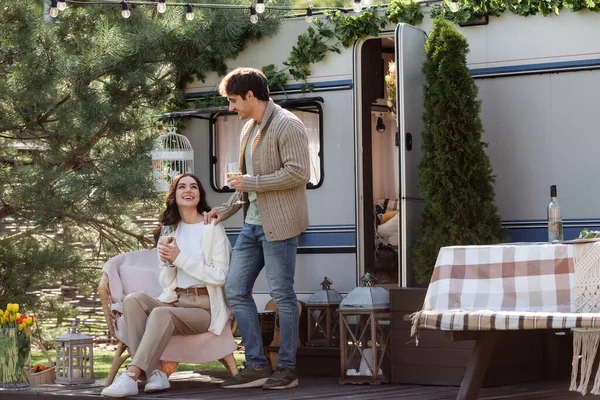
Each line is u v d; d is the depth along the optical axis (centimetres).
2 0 816
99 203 814
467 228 658
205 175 804
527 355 627
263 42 785
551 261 485
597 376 472
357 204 745
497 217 671
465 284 500
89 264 930
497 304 489
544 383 620
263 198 579
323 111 758
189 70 806
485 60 711
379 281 785
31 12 803
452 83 661
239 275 598
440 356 602
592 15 681
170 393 579
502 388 596
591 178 682
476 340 508
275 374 594
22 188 816
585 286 474
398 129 671
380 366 625
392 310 616
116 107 824
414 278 687
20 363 609
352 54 748
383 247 800
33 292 880
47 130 852
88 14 838
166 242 593
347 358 625
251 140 600
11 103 819
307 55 758
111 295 614
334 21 747
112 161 828
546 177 695
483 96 712
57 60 779
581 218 686
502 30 705
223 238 612
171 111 812
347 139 751
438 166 661
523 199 701
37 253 857
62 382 623
